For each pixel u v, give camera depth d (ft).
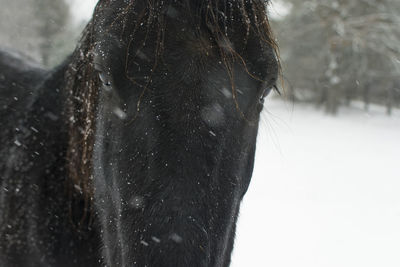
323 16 65.77
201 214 4.17
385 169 30.96
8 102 7.66
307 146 39.63
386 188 25.54
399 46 61.41
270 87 5.08
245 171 5.24
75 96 6.38
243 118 4.62
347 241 16.78
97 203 5.85
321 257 15.12
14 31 51.72
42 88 7.24
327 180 26.94
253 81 4.66
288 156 34.55
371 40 63.67
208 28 4.42
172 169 4.21
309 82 75.46
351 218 19.70
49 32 51.42
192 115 4.31
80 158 6.30
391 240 17.08
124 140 4.54
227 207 4.46
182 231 4.04
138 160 4.37
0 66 8.62
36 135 6.78
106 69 4.55
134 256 4.15
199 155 4.26
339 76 68.39
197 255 4.00
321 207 21.22
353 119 63.98
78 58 6.39
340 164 32.04
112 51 4.50
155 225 4.07
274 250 15.44
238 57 4.50
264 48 4.69
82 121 6.17
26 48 50.34
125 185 4.47
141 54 4.39
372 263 14.89
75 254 6.46
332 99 68.59
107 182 5.11
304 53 72.43
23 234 6.48
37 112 6.96
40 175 6.54
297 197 22.72
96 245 6.46
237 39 4.53
